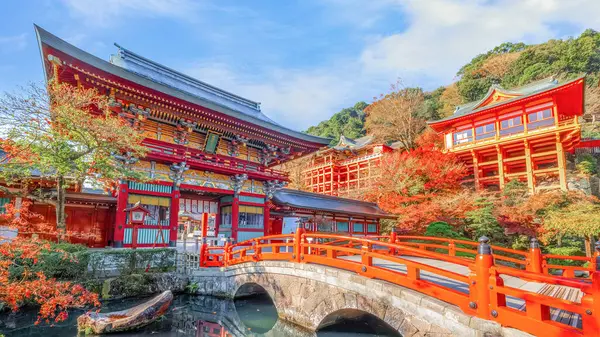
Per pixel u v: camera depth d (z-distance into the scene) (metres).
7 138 10.20
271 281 10.52
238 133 19.08
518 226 24.31
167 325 9.84
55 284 8.48
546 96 30.02
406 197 28.88
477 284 5.60
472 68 56.16
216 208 20.72
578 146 33.81
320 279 8.79
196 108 16.05
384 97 46.75
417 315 6.38
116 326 8.52
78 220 17.25
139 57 20.17
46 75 13.30
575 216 20.97
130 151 13.64
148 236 14.83
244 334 9.50
